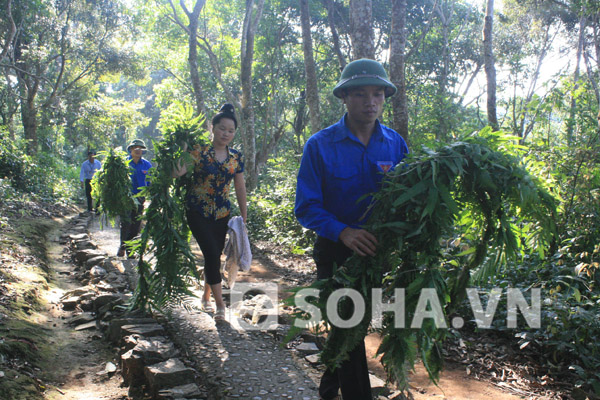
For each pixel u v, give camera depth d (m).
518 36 22.50
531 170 2.38
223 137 4.27
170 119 4.20
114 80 27.84
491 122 11.06
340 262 2.56
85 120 25.39
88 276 6.25
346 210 2.46
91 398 3.22
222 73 24.48
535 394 3.32
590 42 21.58
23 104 21.44
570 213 4.70
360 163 2.44
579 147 5.28
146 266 4.11
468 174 2.15
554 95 7.68
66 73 26.05
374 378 3.31
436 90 14.85
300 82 22.38
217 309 4.30
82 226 10.80
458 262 2.41
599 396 3.21
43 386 3.25
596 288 4.41
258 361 3.51
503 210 2.23
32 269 5.96
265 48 21.17
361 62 2.38
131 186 6.81
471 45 22.08
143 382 3.35
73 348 4.07
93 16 22.45
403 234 2.09
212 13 21.03
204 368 3.39
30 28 18.86
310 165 2.44
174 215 4.11
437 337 2.10
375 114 2.39
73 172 22.50
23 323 4.18
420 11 20.62
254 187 13.39
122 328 4.02
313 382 3.22
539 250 2.48
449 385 3.41
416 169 2.12
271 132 23.03
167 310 4.13
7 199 11.31
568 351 3.70
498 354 3.89
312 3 19.80
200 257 7.95
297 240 8.48
